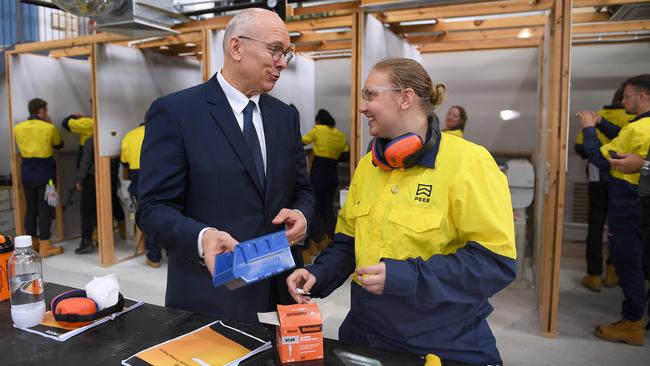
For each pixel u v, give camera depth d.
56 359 0.96
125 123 4.34
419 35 4.21
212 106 1.32
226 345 1.00
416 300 1.02
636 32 4.04
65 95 5.20
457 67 4.97
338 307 3.21
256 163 1.35
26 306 1.10
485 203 1.04
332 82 5.42
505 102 4.85
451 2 2.72
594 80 4.46
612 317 3.06
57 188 4.89
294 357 0.95
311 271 1.21
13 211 4.98
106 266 4.20
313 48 4.83
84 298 1.15
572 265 4.19
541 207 3.25
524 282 3.65
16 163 4.66
